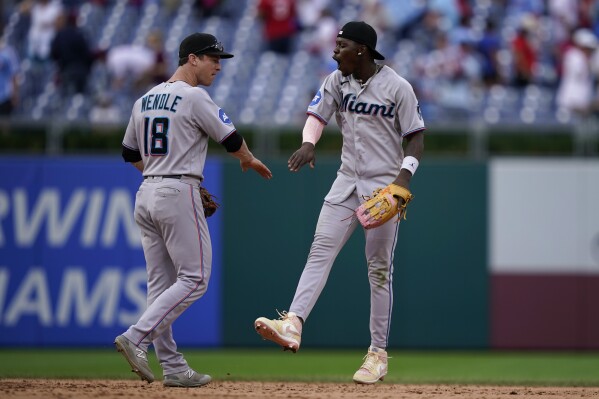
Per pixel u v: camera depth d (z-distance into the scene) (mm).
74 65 46531
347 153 21141
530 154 39281
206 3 52594
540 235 39062
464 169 39031
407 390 21938
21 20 48844
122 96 45812
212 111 19828
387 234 21016
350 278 38656
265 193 38969
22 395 18484
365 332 38625
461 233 39000
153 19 52844
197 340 39000
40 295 38906
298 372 32781
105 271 38875
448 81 46469
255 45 51281
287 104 47562
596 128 39188
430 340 38938
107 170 38969
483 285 39000
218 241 39094
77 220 38969
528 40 48156
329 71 47344
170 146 19828
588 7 52000
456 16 50438
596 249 39062
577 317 39031
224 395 19062
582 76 47500
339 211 21047
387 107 20578
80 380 24828
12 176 38906
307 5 51531
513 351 39062
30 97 46719
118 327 38875
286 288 38906
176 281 20562
